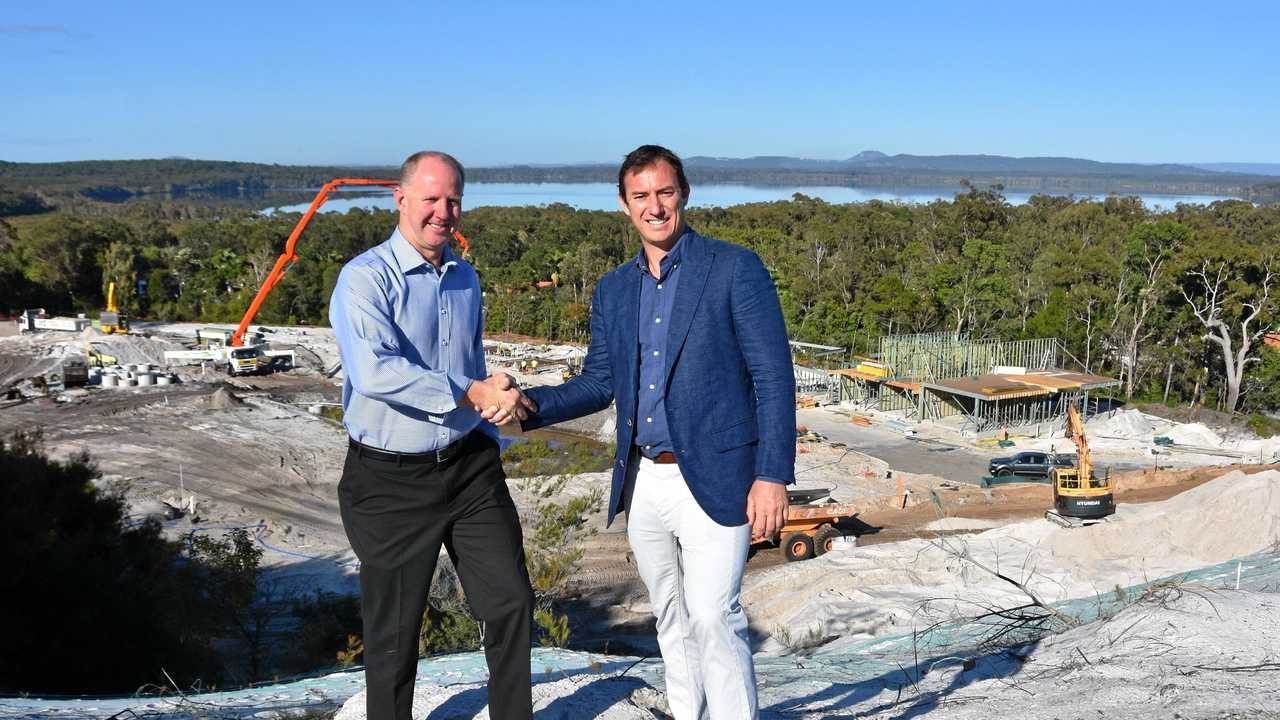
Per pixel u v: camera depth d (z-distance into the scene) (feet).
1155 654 12.23
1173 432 145.79
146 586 46.98
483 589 9.41
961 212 314.14
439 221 9.23
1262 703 9.50
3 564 39.42
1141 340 197.77
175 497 100.17
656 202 8.82
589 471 99.45
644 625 57.11
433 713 10.30
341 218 472.44
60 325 245.04
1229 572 26.37
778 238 351.67
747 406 9.05
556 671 14.42
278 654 47.44
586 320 261.65
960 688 12.91
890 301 224.94
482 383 8.85
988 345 179.93
